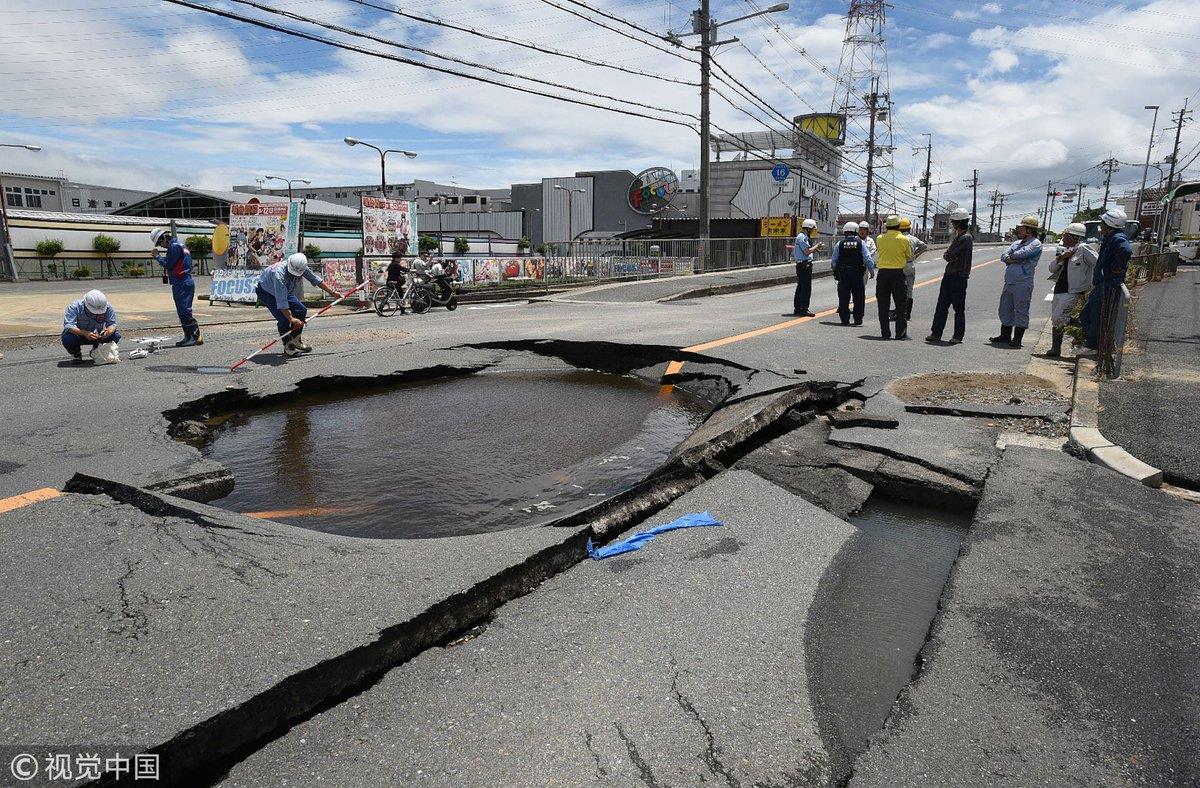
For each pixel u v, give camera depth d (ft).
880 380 21.61
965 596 9.46
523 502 14.01
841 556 11.20
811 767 6.54
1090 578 9.83
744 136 184.44
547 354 30.19
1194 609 9.07
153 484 13.10
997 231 377.09
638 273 95.14
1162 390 19.54
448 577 9.20
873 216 161.79
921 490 13.67
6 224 114.83
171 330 38.50
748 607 9.44
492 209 288.30
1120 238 21.27
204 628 7.99
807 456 15.10
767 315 41.88
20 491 12.56
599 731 6.84
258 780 6.18
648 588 9.84
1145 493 12.62
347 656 7.54
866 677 8.09
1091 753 6.69
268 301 27.71
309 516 13.24
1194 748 6.75
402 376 25.75
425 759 6.43
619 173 203.41
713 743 6.76
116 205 281.33
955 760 6.60
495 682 7.63
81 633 7.93
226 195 209.36
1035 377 21.65
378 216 60.90
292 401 22.68
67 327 25.67
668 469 14.25
